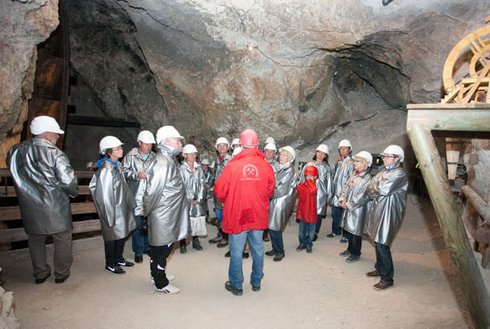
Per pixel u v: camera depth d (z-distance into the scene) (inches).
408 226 282.5
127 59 370.3
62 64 291.1
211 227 294.4
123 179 181.2
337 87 355.6
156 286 157.6
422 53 247.1
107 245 179.5
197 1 253.9
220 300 153.3
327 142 372.2
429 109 74.7
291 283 173.5
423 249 230.5
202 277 179.9
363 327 132.2
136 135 455.8
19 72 188.1
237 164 152.7
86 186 222.8
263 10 258.5
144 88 385.7
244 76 306.3
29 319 132.9
